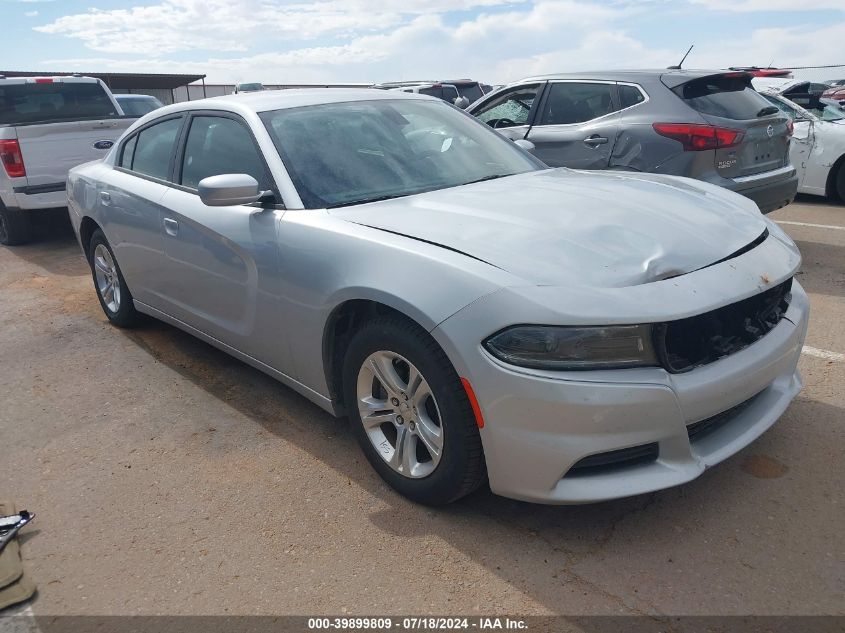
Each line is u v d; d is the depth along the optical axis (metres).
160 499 2.93
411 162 3.47
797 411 3.36
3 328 5.20
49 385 4.13
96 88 8.74
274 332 3.24
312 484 2.99
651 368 2.29
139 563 2.55
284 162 3.26
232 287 3.44
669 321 2.28
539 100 6.39
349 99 3.80
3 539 2.67
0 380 4.24
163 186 4.01
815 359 3.96
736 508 2.66
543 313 2.25
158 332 4.95
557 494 2.35
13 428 3.62
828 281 5.46
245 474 3.09
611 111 5.86
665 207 2.96
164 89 30.23
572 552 2.48
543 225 2.69
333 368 3.05
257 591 2.38
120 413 3.73
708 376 2.37
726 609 2.18
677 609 2.19
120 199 4.33
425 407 2.67
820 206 8.56
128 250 4.38
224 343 3.75
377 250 2.68
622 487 2.32
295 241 3.00
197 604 2.33
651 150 5.52
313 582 2.40
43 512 2.89
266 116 3.49
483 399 2.34
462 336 2.34
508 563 2.44
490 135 4.04
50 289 6.22
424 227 2.75
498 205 2.95
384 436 2.90
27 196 7.39
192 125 3.92
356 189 3.22
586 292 2.30
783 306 2.83
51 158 7.45
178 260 3.82
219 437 3.42
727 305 2.41
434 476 2.63
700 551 2.44
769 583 2.27
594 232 2.64
